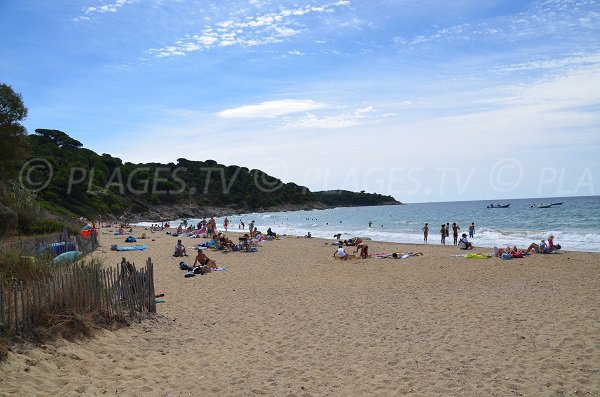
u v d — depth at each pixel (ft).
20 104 99.60
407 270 59.82
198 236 126.11
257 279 54.80
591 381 21.39
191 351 27.32
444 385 21.49
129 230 158.61
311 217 298.76
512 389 20.83
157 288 48.80
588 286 44.55
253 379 22.80
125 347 26.61
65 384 20.84
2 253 32.96
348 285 49.62
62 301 26.58
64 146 287.48
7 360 20.92
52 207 178.29
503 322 31.89
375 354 26.23
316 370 23.93
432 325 31.91
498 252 71.36
